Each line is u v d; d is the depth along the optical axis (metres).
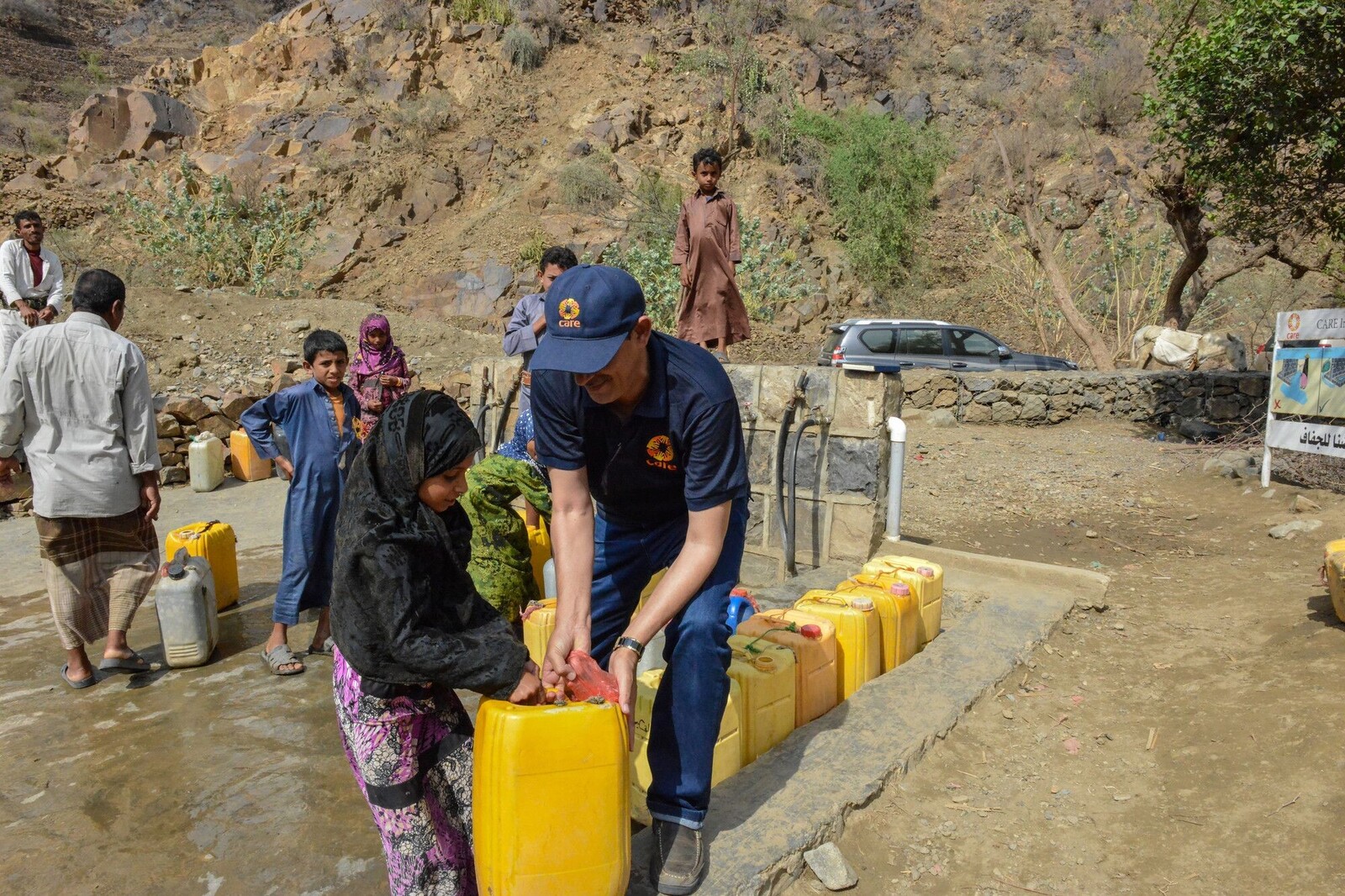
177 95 24.98
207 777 3.59
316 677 4.62
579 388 2.61
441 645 2.12
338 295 19.41
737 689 3.38
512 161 23.84
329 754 3.79
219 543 5.69
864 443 5.98
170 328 14.09
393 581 2.08
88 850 3.11
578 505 2.75
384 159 22.78
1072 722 4.07
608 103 25.55
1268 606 5.24
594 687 2.41
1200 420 12.71
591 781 2.24
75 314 4.27
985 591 5.54
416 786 2.35
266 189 20.66
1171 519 7.97
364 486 2.15
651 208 22.22
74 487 4.21
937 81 30.59
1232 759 3.57
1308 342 8.22
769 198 25.03
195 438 9.66
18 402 4.11
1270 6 9.47
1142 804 3.39
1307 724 3.65
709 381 2.56
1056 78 29.83
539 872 2.22
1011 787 3.55
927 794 3.45
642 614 2.55
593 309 2.35
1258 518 7.66
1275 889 2.85
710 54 27.30
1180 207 14.77
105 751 3.81
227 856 3.07
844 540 6.11
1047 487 9.37
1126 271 20.80
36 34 43.12
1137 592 5.88
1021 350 21.05
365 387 6.01
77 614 4.40
